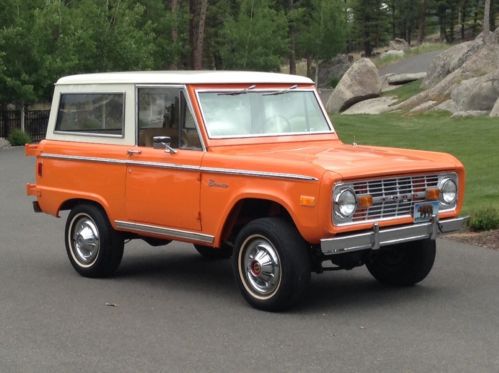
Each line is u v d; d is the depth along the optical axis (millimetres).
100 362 6301
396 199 7594
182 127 8297
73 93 9375
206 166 7957
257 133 8461
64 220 13539
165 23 50844
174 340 6840
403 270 8602
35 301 8219
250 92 8547
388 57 68438
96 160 9000
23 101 32312
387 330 7059
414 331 7023
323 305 7945
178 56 53812
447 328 7105
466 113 30531
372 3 84500
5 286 8891
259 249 7676
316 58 69062
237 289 8703
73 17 35562
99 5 38656
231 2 67750
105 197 8969
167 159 8297
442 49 70562
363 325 7219
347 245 7234
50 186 9602
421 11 93500
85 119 9242
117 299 8281
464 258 10125
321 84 71688
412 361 6234
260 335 6945
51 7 31938
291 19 65062
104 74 9234
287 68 82938
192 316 7590
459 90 33125
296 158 7578
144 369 6125
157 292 8578
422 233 7805
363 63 44531
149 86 8586
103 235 9055
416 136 25141
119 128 8875
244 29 54312
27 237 12008
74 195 9266
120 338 6918
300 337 6875
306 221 7199
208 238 8031
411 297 8250
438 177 7984
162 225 8484
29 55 31562
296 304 7660
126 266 9953
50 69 31781
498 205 12875
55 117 9594
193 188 8102
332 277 9273
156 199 8453
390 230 7500
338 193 7164
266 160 7520
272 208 7949
